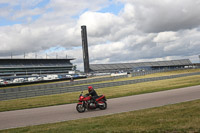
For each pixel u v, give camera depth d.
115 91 26.64
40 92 28.95
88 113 12.04
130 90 26.58
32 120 11.22
